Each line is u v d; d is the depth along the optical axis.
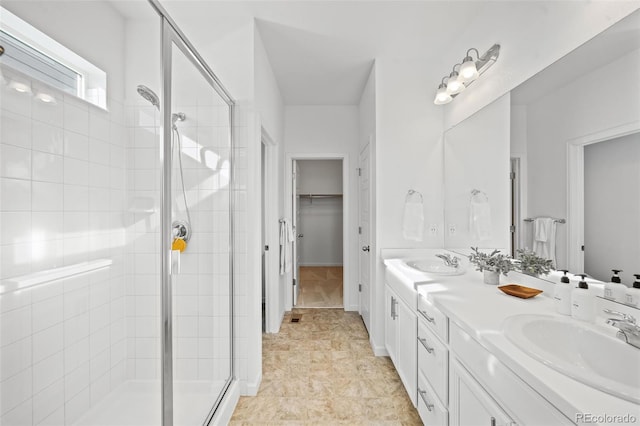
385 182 2.74
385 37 2.41
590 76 1.21
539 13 1.52
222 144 2.04
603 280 1.17
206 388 1.90
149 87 1.99
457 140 2.48
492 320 1.17
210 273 2.00
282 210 3.66
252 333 2.13
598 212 1.19
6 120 1.36
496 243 1.95
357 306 3.83
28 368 1.43
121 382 1.94
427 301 1.66
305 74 3.02
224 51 2.16
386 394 2.13
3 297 1.34
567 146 1.34
